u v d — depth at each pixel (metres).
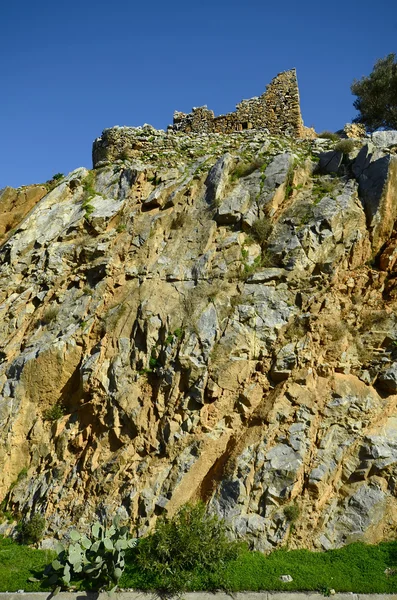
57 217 19.30
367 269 15.34
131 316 15.52
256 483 12.23
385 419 12.88
